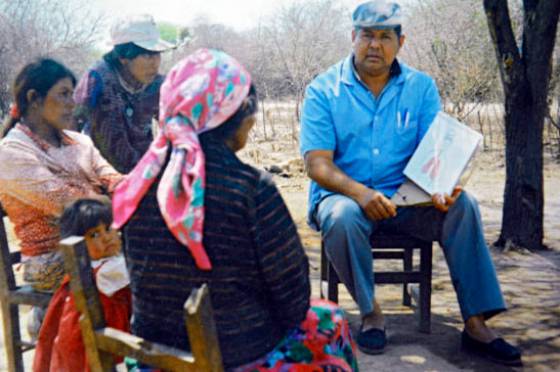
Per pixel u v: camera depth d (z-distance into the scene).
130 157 3.38
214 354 1.48
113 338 1.67
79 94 3.29
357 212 3.10
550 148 10.91
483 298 3.14
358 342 3.29
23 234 2.56
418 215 3.28
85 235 2.33
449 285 4.40
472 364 3.13
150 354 1.60
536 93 5.04
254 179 1.72
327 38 15.17
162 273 1.72
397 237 3.36
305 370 1.84
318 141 3.34
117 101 3.34
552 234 5.77
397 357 3.21
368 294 3.13
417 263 5.00
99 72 3.31
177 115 1.70
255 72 16.62
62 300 2.42
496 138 12.34
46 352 2.46
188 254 1.68
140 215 1.74
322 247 3.63
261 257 1.71
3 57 13.27
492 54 11.45
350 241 3.09
